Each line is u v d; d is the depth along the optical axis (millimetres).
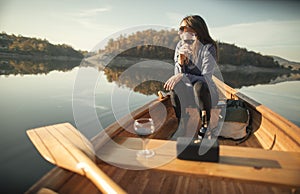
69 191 889
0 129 4352
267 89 14617
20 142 3674
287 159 963
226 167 902
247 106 2436
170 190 1335
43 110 6020
